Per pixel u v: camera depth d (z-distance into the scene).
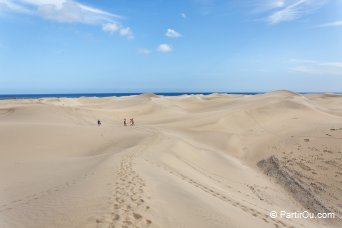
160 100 72.50
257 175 21.80
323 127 34.06
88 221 7.49
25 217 8.49
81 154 25.73
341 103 68.69
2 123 32.41
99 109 55.53
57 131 30.53
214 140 32.62
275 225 10.35
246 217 10.09
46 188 12.71
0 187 14.17
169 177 13.36
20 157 22.56
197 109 64.94
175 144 25.31
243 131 36.47
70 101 78.50
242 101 59.56
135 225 7.25
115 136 30.72
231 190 15.97
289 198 17.47
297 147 27.55
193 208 9.20
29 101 73.31
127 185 10.65
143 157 18.31
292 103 47.69
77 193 10.15
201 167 20.95
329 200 16.62
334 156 23.48
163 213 8.29
